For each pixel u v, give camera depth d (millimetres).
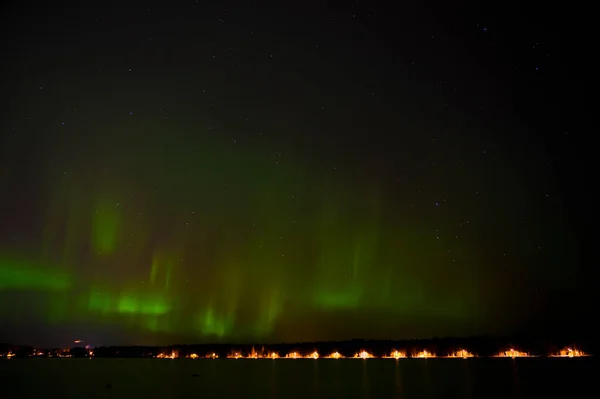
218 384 7223
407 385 6844
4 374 8781
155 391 6457
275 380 7664
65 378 8109
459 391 6168
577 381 6945
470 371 8469
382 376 8023
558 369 8484
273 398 5781
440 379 7441
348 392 6250
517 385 6617
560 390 6133
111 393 6254
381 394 6039
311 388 6664
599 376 7477
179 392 6355
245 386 6934
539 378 7324
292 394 6117
